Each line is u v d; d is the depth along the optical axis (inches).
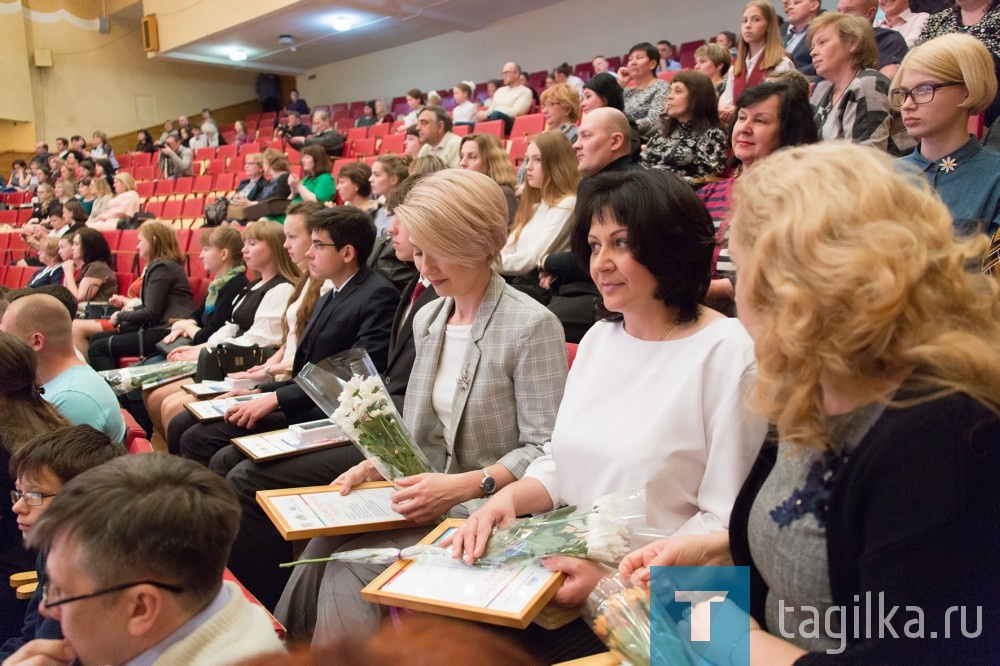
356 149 358.3
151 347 182.5
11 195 502.0
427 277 71.1
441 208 67.4
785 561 35.9
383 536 64.4
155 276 190.1
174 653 41.1
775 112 89.8
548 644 47.4
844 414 32.8
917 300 29.6
